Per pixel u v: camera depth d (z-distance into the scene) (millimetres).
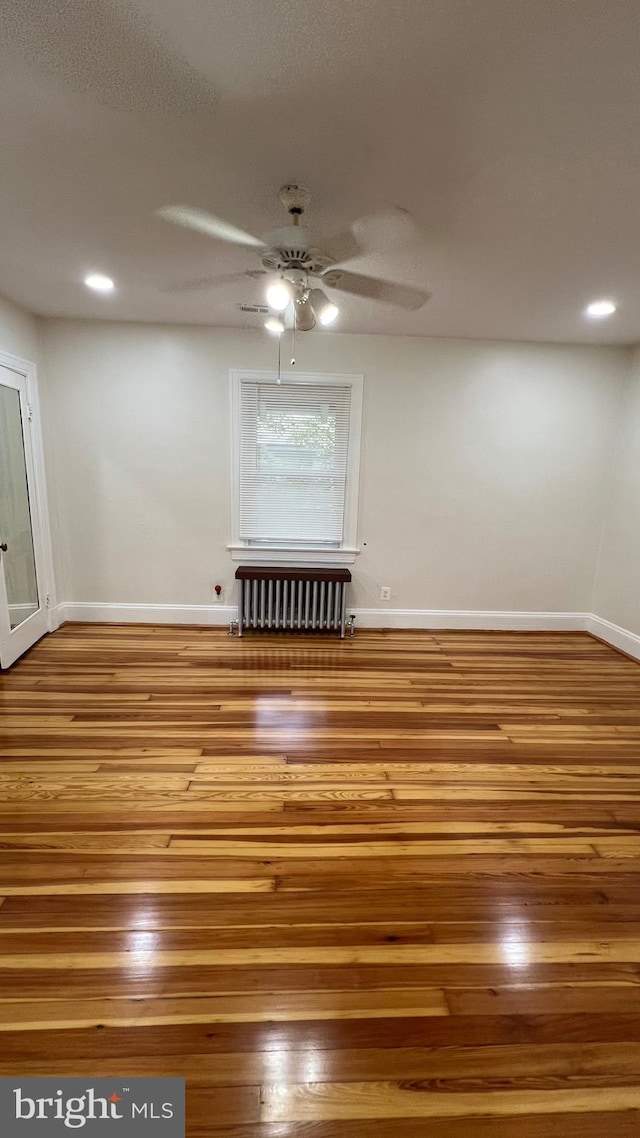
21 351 3518
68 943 1493
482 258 2395
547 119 1428
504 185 1773
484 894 1724
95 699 3025
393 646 4090
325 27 1146
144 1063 1211
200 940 1517
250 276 2729
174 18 1134
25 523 3715
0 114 1448
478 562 4414
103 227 2170
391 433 4121
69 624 4309
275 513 4207
